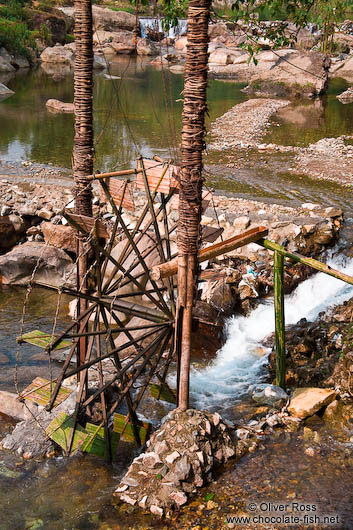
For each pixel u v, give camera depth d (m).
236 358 8.66
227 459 6.22
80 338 7.05
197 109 5.67
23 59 35.91
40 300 10.30
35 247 10.76
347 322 8.52
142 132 19.42
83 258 6.97
